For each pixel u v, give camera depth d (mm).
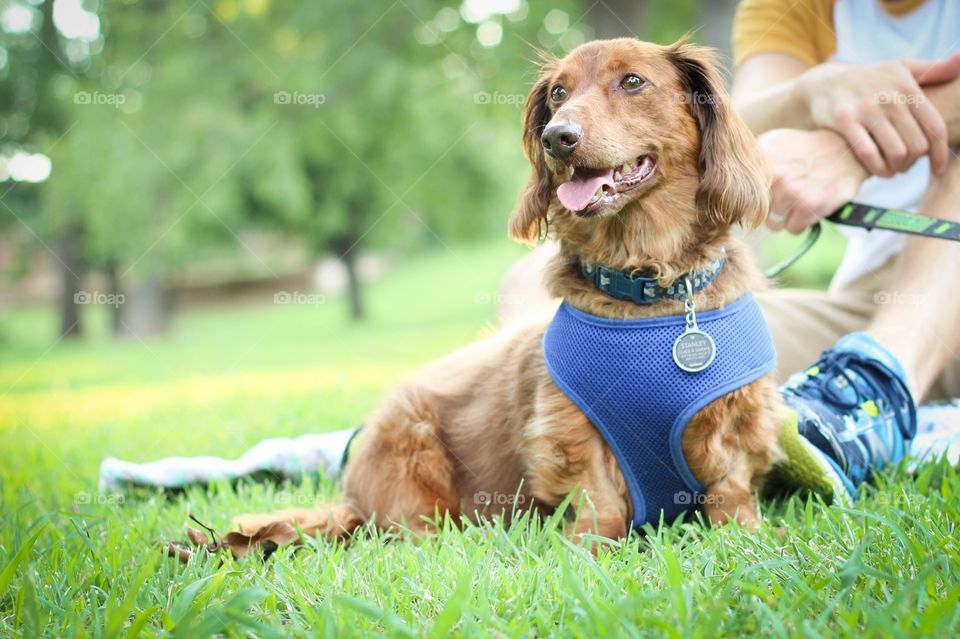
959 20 3645
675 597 1841
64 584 2277
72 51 17391
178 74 14516
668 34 14484
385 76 14180
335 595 1907
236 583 2270
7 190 18359
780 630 1673
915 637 1600
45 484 3891
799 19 4090
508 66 13016
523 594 2031
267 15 14742
